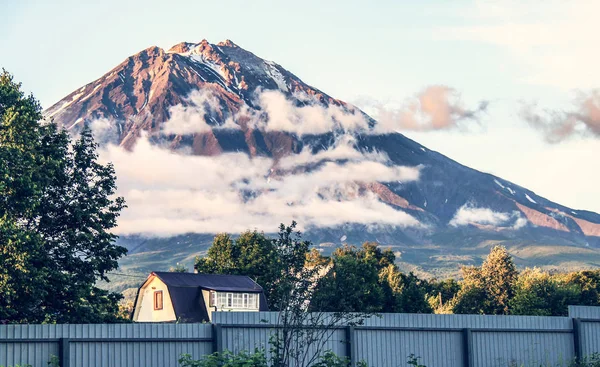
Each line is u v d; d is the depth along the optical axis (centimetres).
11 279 3900
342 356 2934
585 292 11512
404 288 10362
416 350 3080
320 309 2728
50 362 2500
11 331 2466
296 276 2742
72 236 4491
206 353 2767
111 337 2608
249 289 7188
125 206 4828
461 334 3186
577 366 3334
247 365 2455
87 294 4341
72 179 4684
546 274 11106
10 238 3875
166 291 7181
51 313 4266
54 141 4700
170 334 2712
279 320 2741
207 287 7088
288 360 2667
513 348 3272
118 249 4684
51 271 4162
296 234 2783
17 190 4056
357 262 8425
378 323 3012
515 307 10662
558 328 3378
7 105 4472
